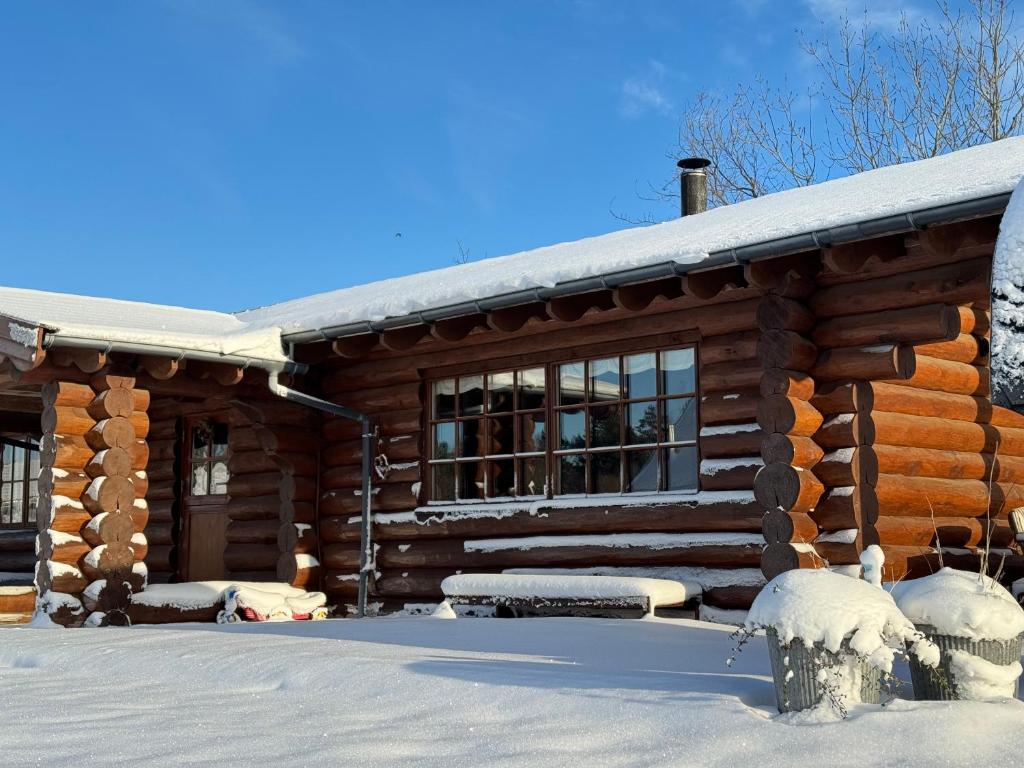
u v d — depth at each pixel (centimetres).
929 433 862
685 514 879
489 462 1024
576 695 430
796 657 400
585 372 968
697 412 894
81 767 350
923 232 695
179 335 970
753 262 775
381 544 1078
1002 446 952
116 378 956
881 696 438
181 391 1038
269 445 1095
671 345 912
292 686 506
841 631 390
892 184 877
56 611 918
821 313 819
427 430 1071
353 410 1106
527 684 456
